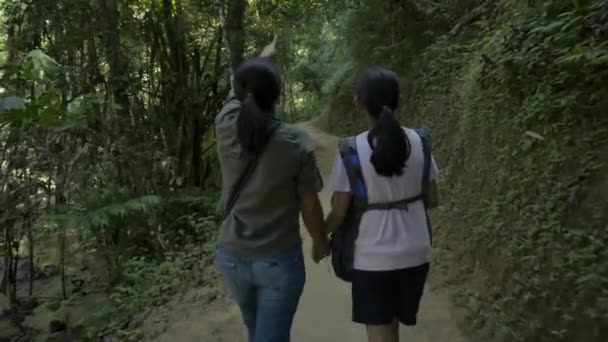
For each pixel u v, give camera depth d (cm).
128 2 852
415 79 952
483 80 569
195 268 604
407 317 297
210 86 901
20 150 606
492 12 755
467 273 477
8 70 631
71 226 588
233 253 276
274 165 262
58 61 775
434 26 955
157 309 531
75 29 759
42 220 617
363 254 284
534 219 397
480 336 387
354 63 1199
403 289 290
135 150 714
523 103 482
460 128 626
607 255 321
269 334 276
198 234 719
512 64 502
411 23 998
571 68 421
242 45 836
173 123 868
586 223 350
